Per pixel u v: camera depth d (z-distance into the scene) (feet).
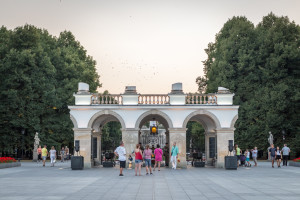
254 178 79.82
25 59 175.42
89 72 212.64
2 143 177.17
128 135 115.96
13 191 57.26
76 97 118.52
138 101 118.32
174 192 56.59
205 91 225.15
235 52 190.90
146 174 89.51
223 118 117.29
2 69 173.78
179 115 116.98
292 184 67.36
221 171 101.86
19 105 174.81
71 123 186.29
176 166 113.80
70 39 231.09
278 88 177.06
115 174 90.68
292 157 187.42
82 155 115.75
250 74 185.16
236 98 184.03
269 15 208.13
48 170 105.40
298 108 180.34
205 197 51.29
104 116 125.29
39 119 176.55
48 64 182.39
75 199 49.24
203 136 216.54
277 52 180.34
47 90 180.96
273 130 176.76
